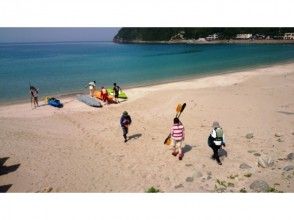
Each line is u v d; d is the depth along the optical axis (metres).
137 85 28.88
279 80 26.02
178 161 10.70
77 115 17.62
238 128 13.73
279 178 9.05
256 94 20.61
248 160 10.38
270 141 11.91
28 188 9.47
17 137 13.74
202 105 18.20
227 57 54.09
